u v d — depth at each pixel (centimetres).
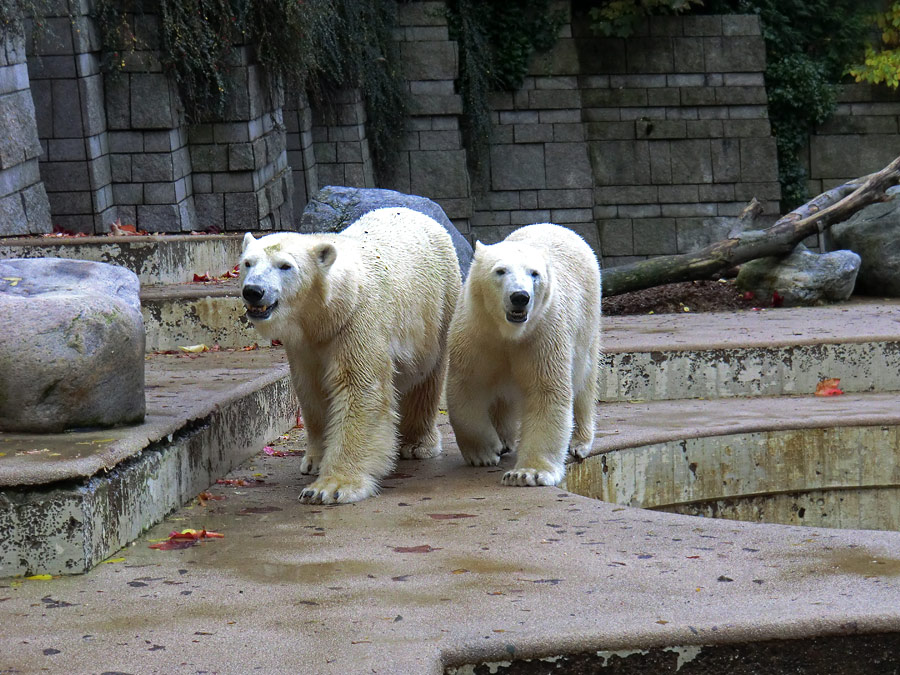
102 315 621
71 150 1485
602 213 2484
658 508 859
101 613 461
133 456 594
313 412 730
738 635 434
